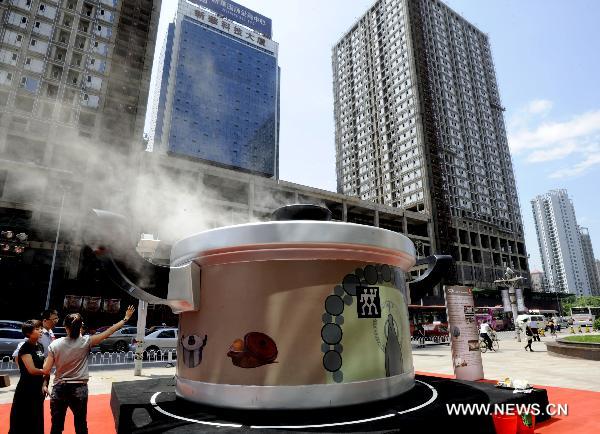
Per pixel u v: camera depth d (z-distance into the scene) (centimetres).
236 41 11544
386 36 9038
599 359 1334
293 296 464
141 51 5069
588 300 8169
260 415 431
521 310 3447
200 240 510
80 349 408
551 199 17425
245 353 455
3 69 4206
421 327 2603
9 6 4375
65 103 4412
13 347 1648
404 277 605
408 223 7169
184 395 502
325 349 455
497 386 582
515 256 8481
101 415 625
